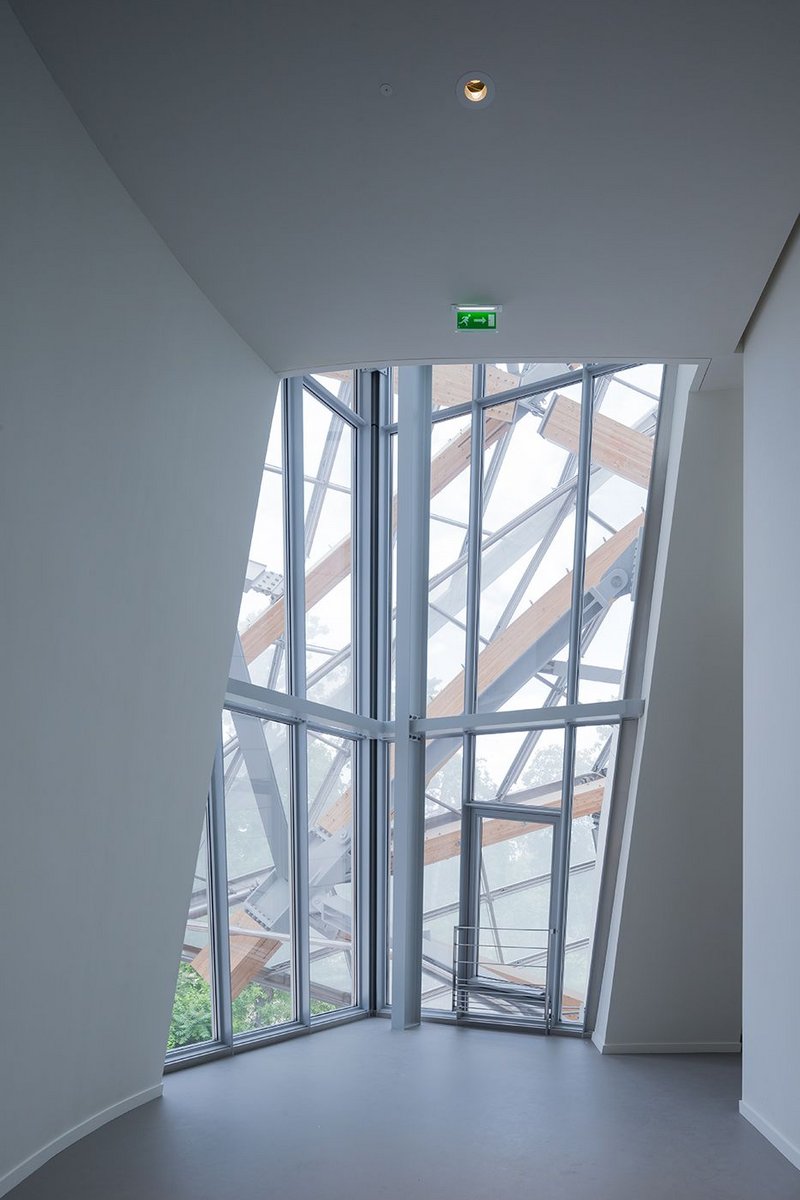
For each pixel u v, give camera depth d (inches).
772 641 245.3
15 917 197.6
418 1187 207.8
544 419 416.8
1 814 187.6
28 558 186.7
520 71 184.4
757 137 199.8
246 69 184.5
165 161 206.1
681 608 345.4
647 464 375.6
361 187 215.6
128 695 233.1
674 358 292.8
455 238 233.0
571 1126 256.2
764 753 250.1
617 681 386.3
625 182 213.2
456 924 430.6
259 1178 212.8
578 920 399.5
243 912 364.5
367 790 456.4
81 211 195.8
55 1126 229.8
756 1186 209.0
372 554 471.2
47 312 185.3
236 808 362.3
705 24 173.2
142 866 251.9
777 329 245.8
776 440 245.0
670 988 354.3
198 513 258.7
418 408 426.0
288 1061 338.6
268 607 389.4
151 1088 282.4
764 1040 248.1
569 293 256.2
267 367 292.8
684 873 350.6
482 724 415.5
